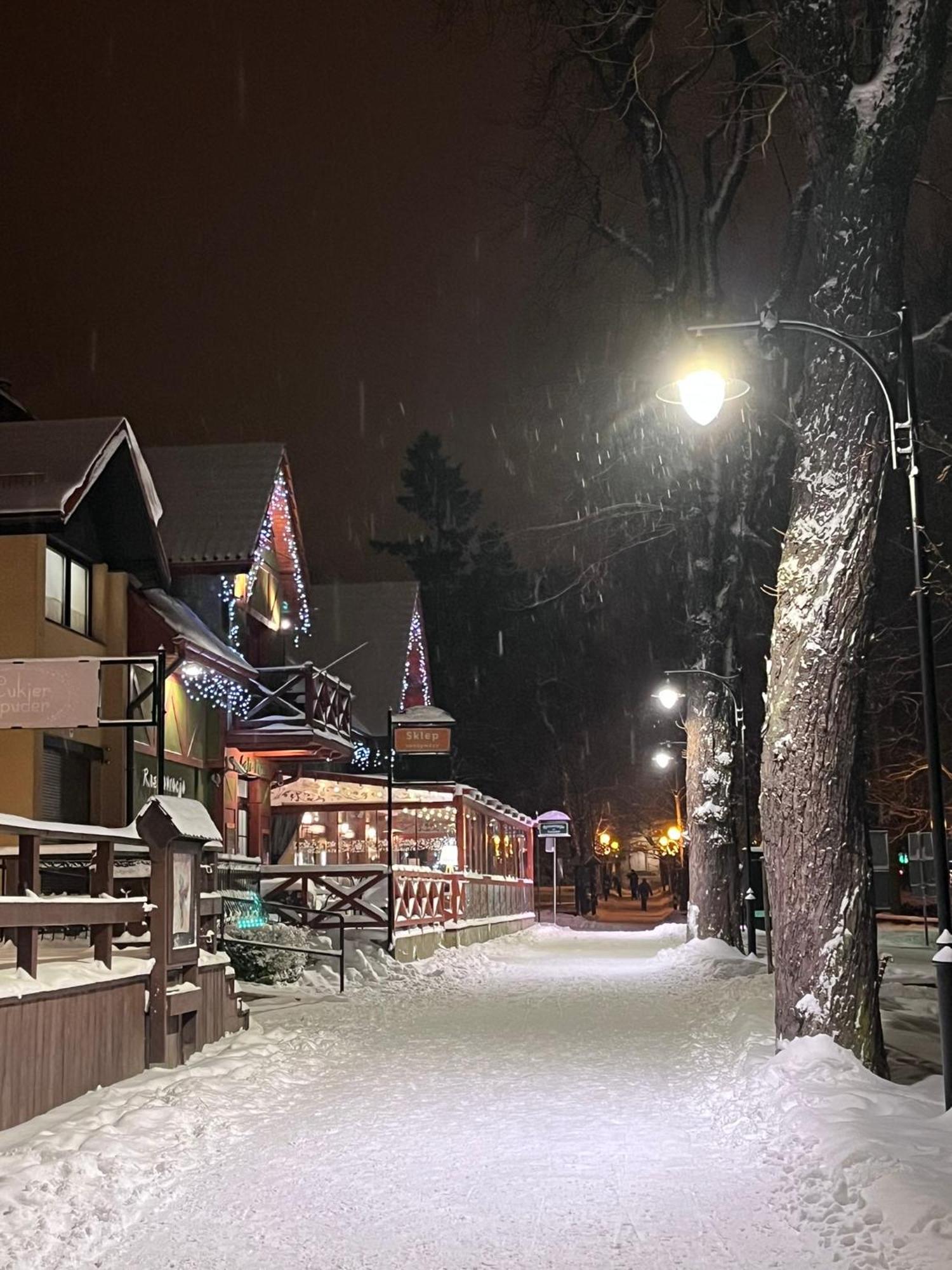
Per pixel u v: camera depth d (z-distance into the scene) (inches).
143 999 479.2
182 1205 297.4
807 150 495.5
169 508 1189.7
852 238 478.6
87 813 935.0
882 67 469.4
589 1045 580.4
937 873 379.6
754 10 733.3
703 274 963.3
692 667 1179.9
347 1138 371.2
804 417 495.8
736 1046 539.8
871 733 1216.8
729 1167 331.9
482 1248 263.1
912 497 407.2
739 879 1193.4
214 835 536.7
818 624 482.3
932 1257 234.4
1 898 370.3
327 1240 269.9
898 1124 341.7
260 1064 503.5
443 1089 457.7
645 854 4375.0
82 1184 303.6
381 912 1048.2
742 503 1114.1
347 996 811.4
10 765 839.1
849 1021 465.1
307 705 1204.5
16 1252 255.6
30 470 880.3
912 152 475.8
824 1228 267.3
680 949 1141.1
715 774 1189.1
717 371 416.5
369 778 1365.7
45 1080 388.2
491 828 1644.9
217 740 1168.2
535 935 1734.7
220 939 714.2
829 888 474.3
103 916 446.0
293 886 1074.7
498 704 3090.6
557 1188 311.0
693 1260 253.6
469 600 3171.8
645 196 968.9
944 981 363.6
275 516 1322.6
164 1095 420.2
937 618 1102.4
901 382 466.3
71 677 653.3
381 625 1860.2
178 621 1008.9
